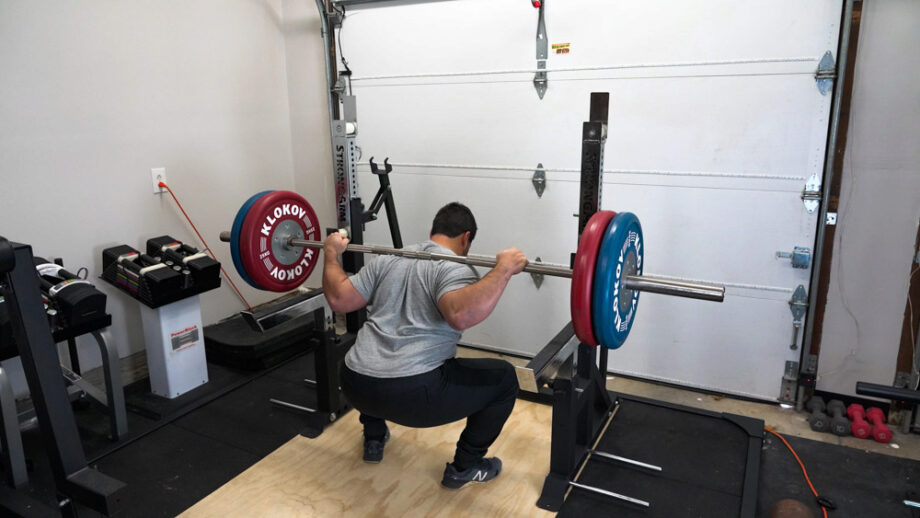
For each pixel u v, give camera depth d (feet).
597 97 7.02
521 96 10.62
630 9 9.50
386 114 11.88
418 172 11.87
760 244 9.57
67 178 9.71
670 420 9.26
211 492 7.61
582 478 7.86
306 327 11.67
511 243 11.38
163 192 11.15
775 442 8.80
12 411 7.40
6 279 4.88
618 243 5.75
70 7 9.43
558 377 7.14
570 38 10.00
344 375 6.74
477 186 11.40
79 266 10.04
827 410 9.57
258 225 8.45
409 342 6.47
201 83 11.54
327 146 13.12
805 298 9.46
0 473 7.91
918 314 8.97
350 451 8.47
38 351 5.09
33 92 9.14
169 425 9.16
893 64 8.34
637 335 10.74
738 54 9.04
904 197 8.70
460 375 6.67
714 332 10.19
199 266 9.69
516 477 7.86
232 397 10.04
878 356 9.38
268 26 12.69
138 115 10.57
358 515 7.16
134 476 7.93
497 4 10.41
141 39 10.46
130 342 10.91
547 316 11.34
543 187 10.84
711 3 9.03
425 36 11.12
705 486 7.67
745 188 9.45
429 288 6.53
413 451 8.45
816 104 8.79
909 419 9.18
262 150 12.96
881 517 7.22
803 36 8.64
